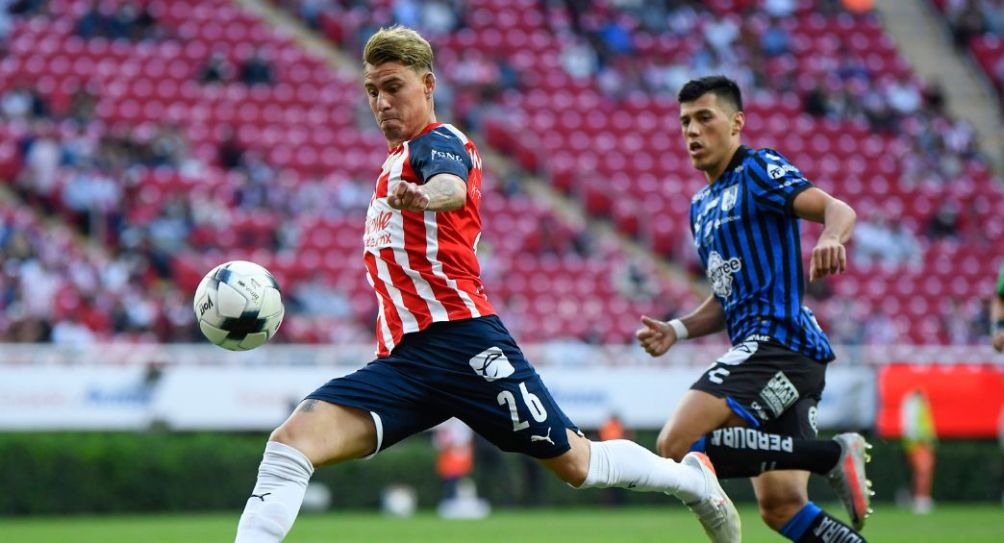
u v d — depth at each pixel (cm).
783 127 10412
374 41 1986
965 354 7669
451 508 6638
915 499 6806
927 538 4188
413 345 1978
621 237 9431
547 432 1998
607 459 2094
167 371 6575
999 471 7406
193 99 9625
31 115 9088
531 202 9219
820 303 8806
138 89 9612
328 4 10756
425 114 2008
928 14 12075
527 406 1980
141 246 7944
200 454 6438
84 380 6456
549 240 8800
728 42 11119
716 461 2297
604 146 10081
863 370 7200
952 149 10506
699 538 4488
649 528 5141
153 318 7456
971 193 10138
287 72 9981
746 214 2380
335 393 1966
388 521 5838
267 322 2055
